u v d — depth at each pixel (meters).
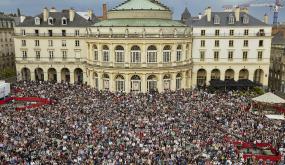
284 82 106.75
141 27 94.88
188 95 86.00
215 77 109.81
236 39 105.06
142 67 94.81
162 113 67.12
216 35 105.00
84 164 43.16
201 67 107.69
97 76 100.38
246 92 93.62
